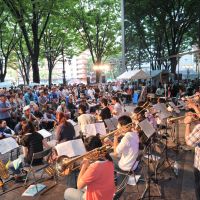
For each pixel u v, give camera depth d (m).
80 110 8.37
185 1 22.84
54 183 6.27
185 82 22.98
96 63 32.91
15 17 19.50
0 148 5.73
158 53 25.66
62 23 28.67
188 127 4.46
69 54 36.00
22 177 6.45
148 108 7.51
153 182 5.94
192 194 5.44
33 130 6.14
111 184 3.58
